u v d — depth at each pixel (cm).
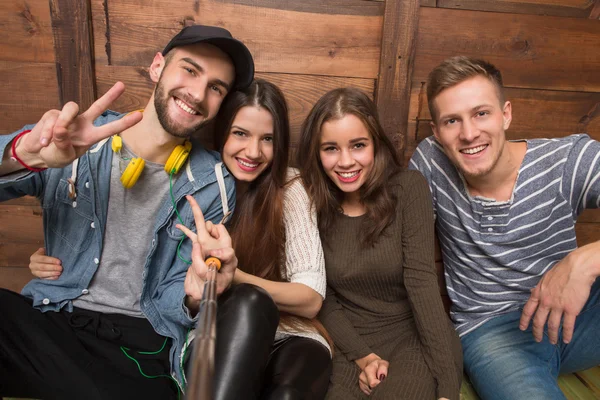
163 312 104
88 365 96
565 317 108
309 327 113
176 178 108
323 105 114
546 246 122
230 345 84
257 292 92
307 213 116
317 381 95
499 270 125
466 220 124
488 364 116
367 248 117
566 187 116
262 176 119
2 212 137
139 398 92
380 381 108
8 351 96
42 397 99
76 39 123
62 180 103
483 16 137
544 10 138
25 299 107
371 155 114
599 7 139
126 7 125
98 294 107
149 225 108
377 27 135
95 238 105
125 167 104
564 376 133
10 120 129
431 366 108
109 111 117
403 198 118
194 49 99
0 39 124
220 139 116
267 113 110
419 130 144
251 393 82
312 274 109
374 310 122
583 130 149
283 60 134
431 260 116
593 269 103
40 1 122
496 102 109
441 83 111
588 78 145
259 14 130
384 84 136
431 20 136
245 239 117
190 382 32
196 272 85
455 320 135
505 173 117
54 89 129
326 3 132
